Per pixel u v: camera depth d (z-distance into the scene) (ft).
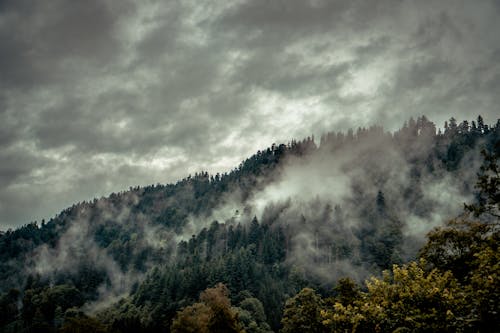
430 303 45.55
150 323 317.83
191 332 179.52
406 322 44.68
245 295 371.56
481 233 95.71
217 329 169.68
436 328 42.06
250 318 297.53
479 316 40.57
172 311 357.00
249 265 468.75
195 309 203.10
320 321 147.95
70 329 196.24
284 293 424.87
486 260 47.26
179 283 435.53
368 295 54.85
